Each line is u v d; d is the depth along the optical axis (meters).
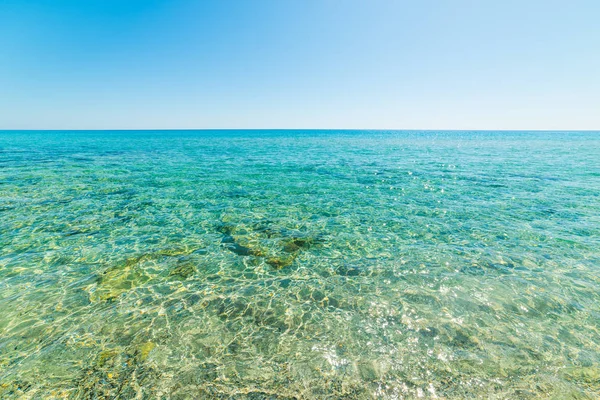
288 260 8.71
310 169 25.94
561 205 14.21
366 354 5.12
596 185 18.77
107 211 13.05
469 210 13.48
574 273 7.81
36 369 4.75
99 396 4.34
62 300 6.59
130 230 10.90
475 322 5.93
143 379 4.62
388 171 24.84
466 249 9.37
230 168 26.30
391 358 5.04
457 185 18.91
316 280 7.57
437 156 37.69
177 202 14.70
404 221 12.01
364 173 23.77
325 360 5.01
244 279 7.63
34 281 7.35
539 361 4.95
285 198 15.63
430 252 9.17
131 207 13.72
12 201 14.20
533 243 9.77
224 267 8.26
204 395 4.38
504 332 5.64
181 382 4.58
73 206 13.70
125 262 8.44
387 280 7.56
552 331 5.66
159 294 6.91
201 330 5.71
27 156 33.53
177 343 5.37
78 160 30.78
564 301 6.58
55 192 16.16
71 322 5.86
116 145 55.62
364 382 4.60
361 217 12.53
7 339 5.36
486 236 10.41
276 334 5.62
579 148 51.03
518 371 4.77
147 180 20.12
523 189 17.72
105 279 7.53
